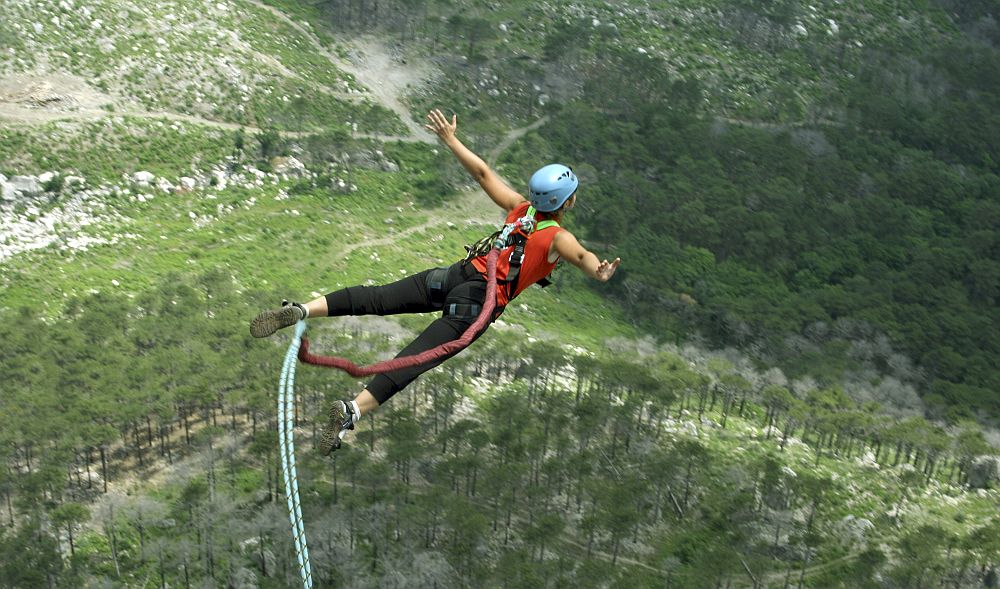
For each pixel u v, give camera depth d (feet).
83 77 496.64
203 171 467.93
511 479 264.31
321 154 496.23
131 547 238.07
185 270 387.96
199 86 520.42
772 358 451.12
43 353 293.43
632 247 512.63
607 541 264.11
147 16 556.10
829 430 335.67
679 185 569.64
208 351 302.45
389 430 292.61
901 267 577.02
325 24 626.23
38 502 245.45
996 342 507.30
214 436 281.33
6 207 412.36
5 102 468.34
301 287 390.63
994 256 596.29
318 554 239.30
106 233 408.46
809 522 277.03
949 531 292.40
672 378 348.59
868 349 477.36
